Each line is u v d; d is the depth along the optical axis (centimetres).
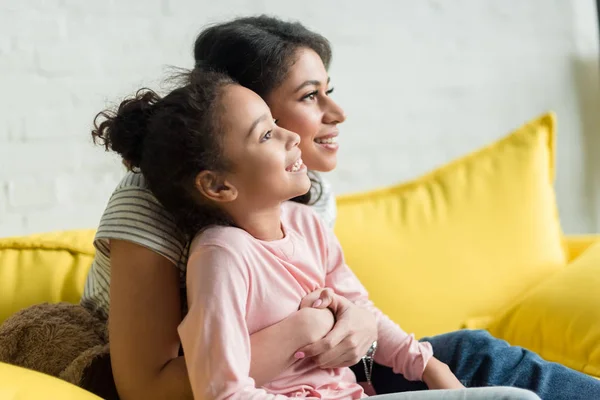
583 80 260
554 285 153
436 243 166
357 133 219
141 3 187
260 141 104
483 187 175
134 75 186
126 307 103
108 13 183
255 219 107
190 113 103
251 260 103
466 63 237
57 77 177
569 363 141
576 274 153
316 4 211
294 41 124
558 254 175
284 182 106
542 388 113
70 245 145
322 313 106
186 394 101
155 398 103
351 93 217
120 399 107
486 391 89
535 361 117
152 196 107
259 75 121
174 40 191
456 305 162
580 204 262
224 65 122
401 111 226
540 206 175
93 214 183
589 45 261
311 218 119
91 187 182
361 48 218
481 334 124
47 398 90
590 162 263
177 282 107
